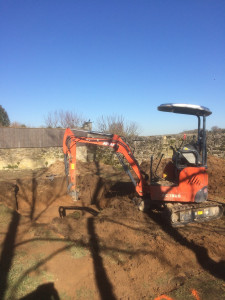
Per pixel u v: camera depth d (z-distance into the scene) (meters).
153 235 6.23
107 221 7.11
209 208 6.96
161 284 4.65
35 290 4.46
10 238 6.20
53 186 11.11
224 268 4.96
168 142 14.20
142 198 7.83
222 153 12.23
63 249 5.82
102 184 11.48
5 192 9.72
